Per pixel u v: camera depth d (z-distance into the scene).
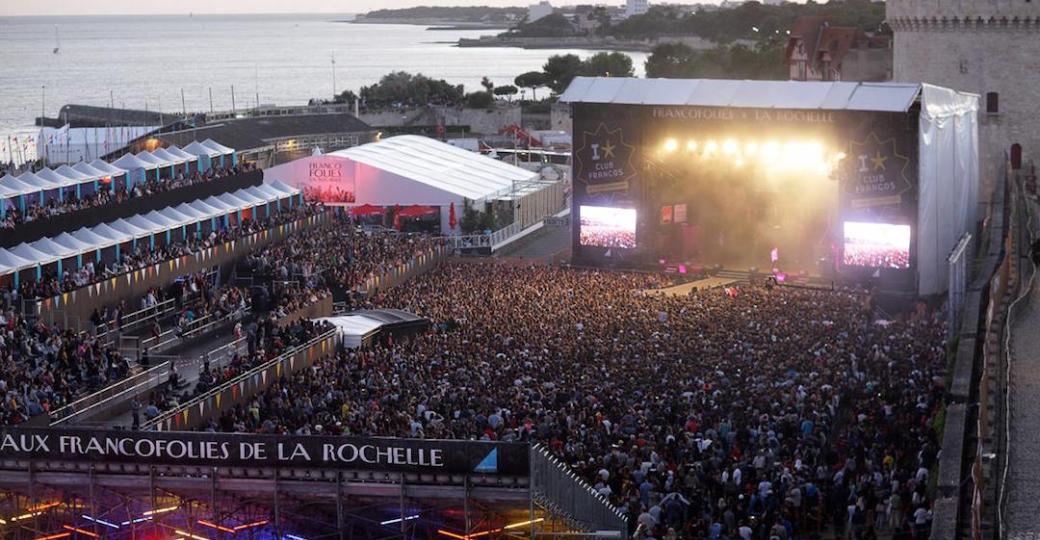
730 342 79.75
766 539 49.41
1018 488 47.62
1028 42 137.00
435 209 140.50
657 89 122.62
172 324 90.06
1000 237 96.56
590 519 49.50
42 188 105.56
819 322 88.38
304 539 49.28
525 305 94.88
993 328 69.38
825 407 62.78
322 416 62.66
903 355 76.25
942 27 139.75
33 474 49.88
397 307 96.19
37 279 89.69
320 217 123.06
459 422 59.97
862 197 111.50
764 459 53.94
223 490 49.09
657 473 53.34
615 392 66.25
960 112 118.81
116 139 186.50
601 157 124.88
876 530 50.28
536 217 152.62
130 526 49.72
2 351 71.19
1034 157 139.12
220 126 185.62
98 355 75.19
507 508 47.72
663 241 125.69
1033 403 58.41
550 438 58.56
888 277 111.12
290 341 81.25
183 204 110.31
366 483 48.25
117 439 49.28
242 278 103.69
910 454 55.44
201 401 68.38
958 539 43.38
